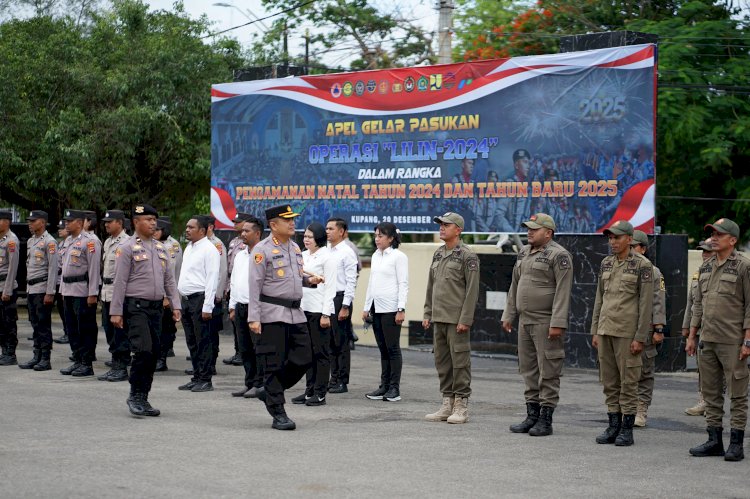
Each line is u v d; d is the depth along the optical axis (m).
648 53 14.52
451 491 7.00
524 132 15.74
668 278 14.93
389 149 17.33
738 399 8.57
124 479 7.07
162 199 26.19
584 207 15.16
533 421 9.65
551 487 7.24
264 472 7.44
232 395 11.67
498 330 17.84
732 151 23.48
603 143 14.97
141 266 10.08
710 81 22.05
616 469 7.99
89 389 11.86
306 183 18.45
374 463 7.91
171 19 25.72
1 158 22.84
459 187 16.48
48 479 7.00
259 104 19.06
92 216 14.11
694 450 8.69
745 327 8.52
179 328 20.77
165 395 11.63
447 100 16.58
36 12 26.16
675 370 15.21
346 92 17.84
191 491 6.75
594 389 13.05
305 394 11.35
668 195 25.17
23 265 23.44
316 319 11.12
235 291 11.56
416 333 19.28
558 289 9.41
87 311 13.09
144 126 23.14
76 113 23.02
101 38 24.88
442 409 10.29
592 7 25.41
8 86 23.11
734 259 8.71
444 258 10.18
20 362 14.62
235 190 19.48
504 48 25.02
